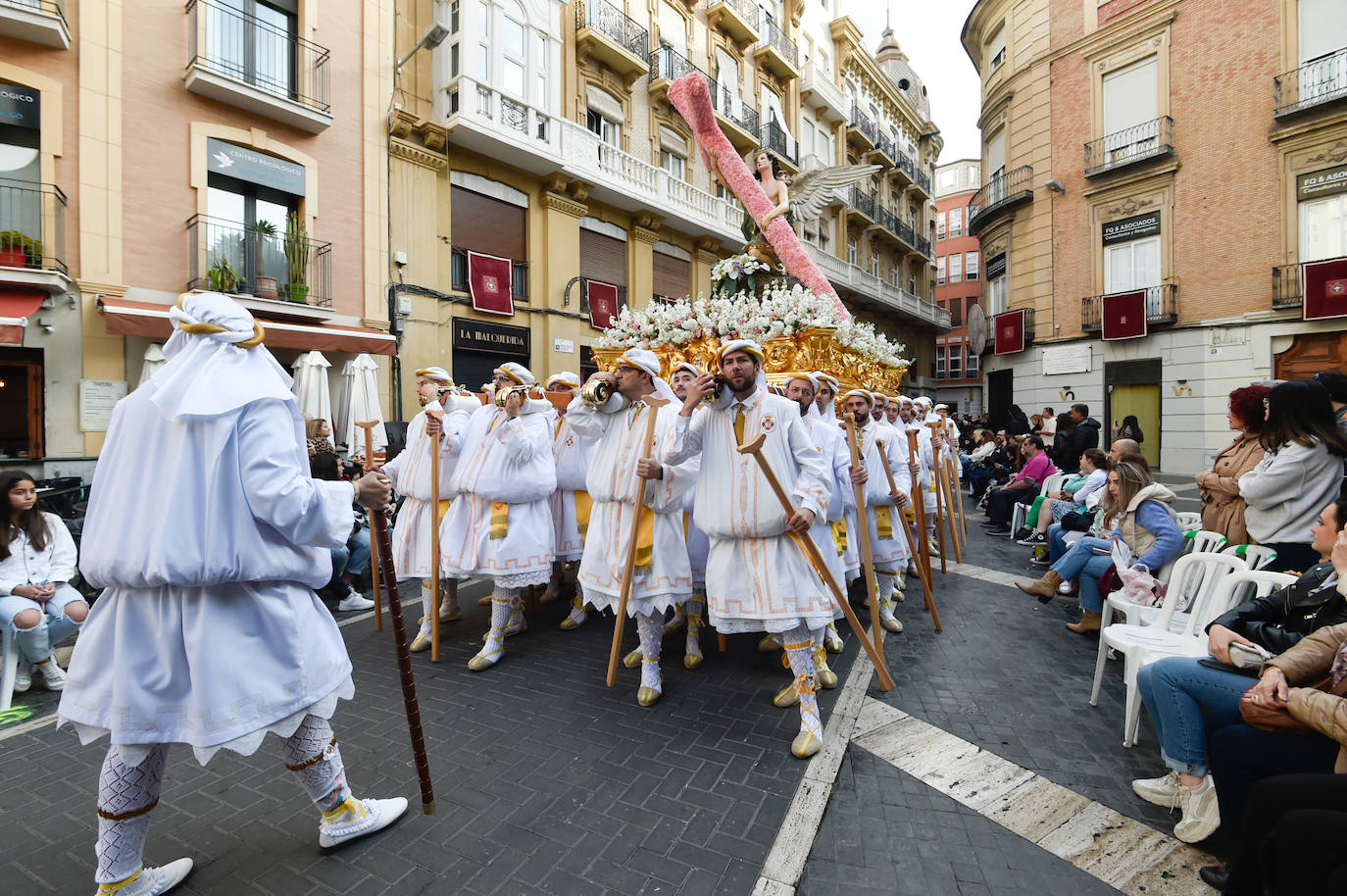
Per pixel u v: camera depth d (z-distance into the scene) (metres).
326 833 2.36
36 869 2.30
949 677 4.01
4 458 8.04
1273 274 14.64
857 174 7.49
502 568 4.25
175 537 1.83
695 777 2.85
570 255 14.46
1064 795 2.74
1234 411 4.15
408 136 11.84
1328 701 1.99
